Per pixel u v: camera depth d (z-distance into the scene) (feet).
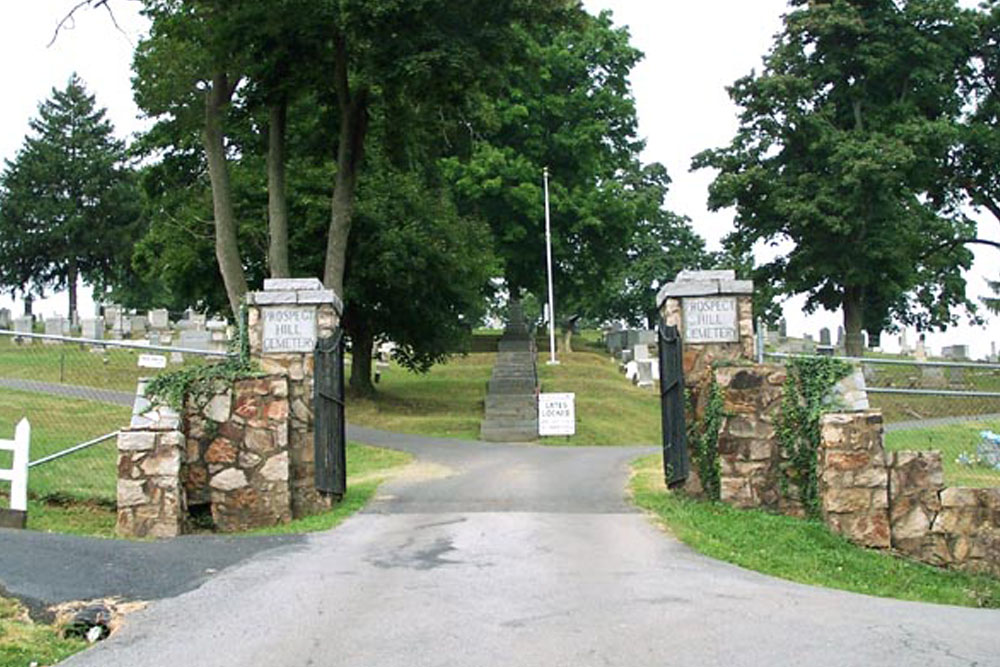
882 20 137.80
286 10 68.03
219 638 26.68
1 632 27.02
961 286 179.01
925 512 44.19
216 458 47.16
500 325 268.41
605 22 180.86
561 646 25.53
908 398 104.22
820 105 140.15
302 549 39.34
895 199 135.85
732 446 48.29
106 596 31.04
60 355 104.58
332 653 25.14
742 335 51.62
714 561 37.40
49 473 54.49
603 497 51.67
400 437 87.25
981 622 29.91
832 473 44.42
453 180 161.48
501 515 46.62
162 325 152.46
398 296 107.24
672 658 24.52
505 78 75.25
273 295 52.01
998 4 140.87
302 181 100.99
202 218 98.78
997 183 145.28
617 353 179.01
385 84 70.28
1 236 223.10
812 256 136.87
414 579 33.50
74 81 237.04
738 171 139.74
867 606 31.32
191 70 79.56
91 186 224.33
